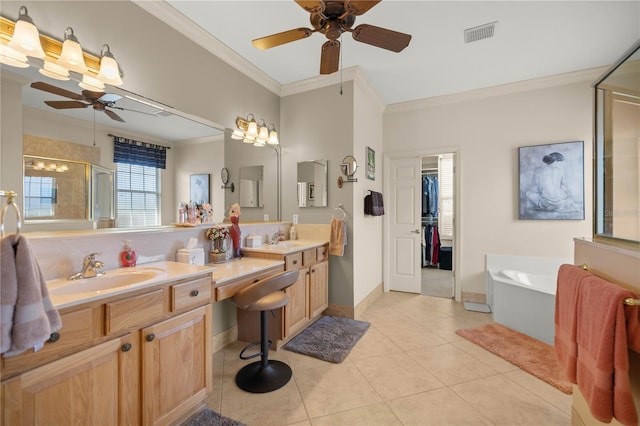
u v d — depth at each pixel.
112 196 1.79
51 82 1.52
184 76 2.28
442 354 2.37
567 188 3.22
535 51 2.73
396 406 1.74
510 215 3.49
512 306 2.83
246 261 2.40
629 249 1.18
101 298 1.18
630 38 2.51
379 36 1.71
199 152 2.41
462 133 3.73
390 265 4.25
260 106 3.16
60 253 1.48
